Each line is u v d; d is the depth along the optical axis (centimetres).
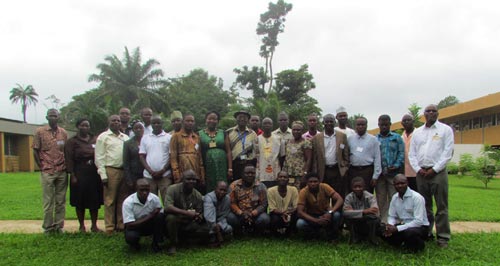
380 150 680
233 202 667
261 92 4100
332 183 693
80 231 713
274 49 4197
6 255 570
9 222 838
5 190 1468
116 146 710
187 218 605
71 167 702
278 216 668
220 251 591
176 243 594
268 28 4131
